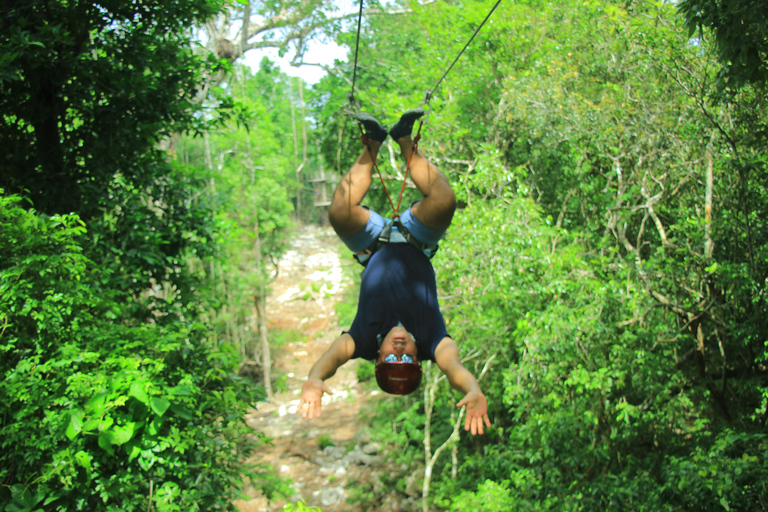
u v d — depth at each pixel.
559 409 10.58
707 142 10.03
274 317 31.72
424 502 13.80
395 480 15.97
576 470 11.89
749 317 9.55
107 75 8.24
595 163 13.73
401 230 2.96
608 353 10.53
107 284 7.52
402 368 2.58
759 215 9.60
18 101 8.16
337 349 2.74
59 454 5.30
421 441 17.25
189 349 6.91
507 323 11.82
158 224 8.53
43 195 8.10
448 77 15.87
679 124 10.38
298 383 25.72
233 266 24.69
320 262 38.38
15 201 6.07
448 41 16.67
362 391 23.50
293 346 29.02
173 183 8.84
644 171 11.25
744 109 9.10
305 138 39.06
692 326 10.28
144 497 5.85
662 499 8.10
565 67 12.62
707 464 7.55
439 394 14.28
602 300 9.94
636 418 10.61
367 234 2.98
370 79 21.73
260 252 27.11
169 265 8.70
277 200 26.23
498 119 14.79
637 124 10.62
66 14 7.90
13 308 5.60
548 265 10.93
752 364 9.62
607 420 10.86
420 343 2.79
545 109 12.39
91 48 8.35
